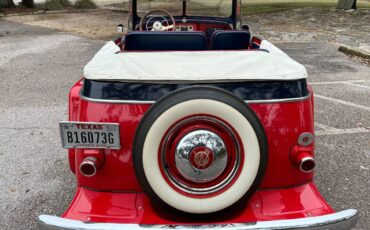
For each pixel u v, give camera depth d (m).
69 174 3.95
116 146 2.30
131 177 2.38
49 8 20.47
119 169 2.37
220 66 2.48
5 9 19.62
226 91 2.12
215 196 2.17
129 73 2.36
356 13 18.27
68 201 3.47
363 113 5.49
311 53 9.84
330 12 18.94
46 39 12.22
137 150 2.13
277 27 14.41
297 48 10.51
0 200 3.48
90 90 2.36
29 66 8.67
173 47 2.95
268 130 2.35
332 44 11.05
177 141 2.15
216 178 2.19
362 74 7.75
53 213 3.29
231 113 2.10
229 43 3.15
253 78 2.33
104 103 2.32
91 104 2.34
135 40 2.92
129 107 2.31
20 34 13.30
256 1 25.61
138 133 2.12
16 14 18.41
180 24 5.10
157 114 2.09
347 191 3.55
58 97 6.42
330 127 5.01
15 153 4.41
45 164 4.16
